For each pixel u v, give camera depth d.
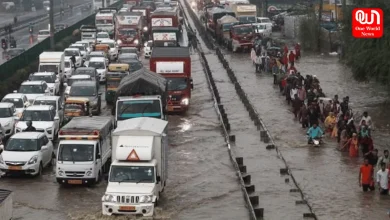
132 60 94.69
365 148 53.56
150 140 42.16
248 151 57.06
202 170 51.41
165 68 72.56
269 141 59.59
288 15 146.50
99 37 127.50
